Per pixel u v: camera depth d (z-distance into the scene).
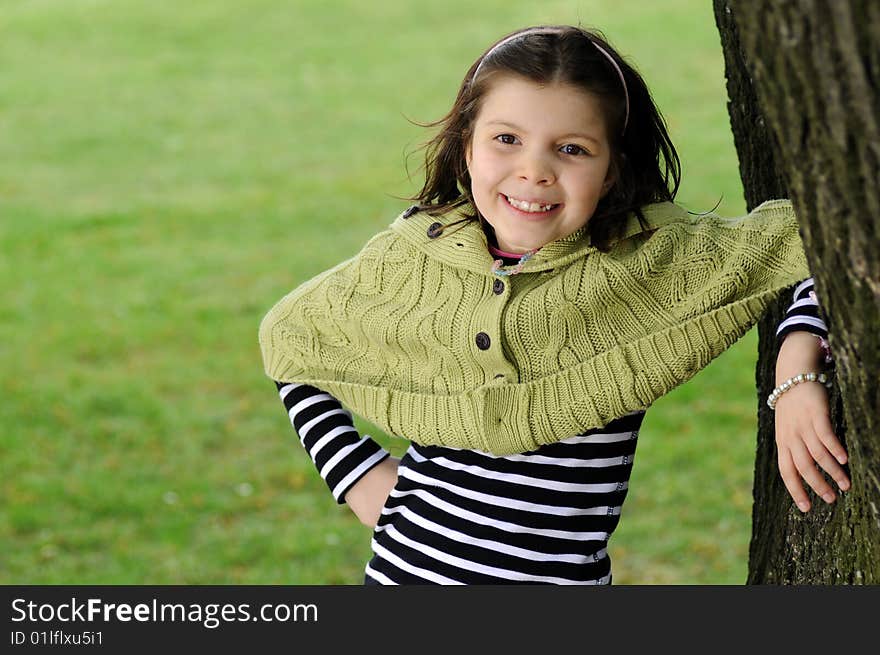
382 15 21.33
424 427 2.93
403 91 17.42
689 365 2.77
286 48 19.88
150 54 19.95
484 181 2.75
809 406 2.50
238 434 8.28
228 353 9.55
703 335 2.76
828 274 1.86
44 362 9.43
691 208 12.19
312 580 6.53
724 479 7.40
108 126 16.58
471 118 2.84
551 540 2.80
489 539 2.80
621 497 2.87
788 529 2.80
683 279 2.80
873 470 2.09
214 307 10.48
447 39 19.78
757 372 3.10
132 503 7.41
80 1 23.39
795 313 2.61
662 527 6.94
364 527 7.13
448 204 3.03
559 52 2.71
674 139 14.49
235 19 21.61
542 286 2.84
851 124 1.66
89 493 7.52
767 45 1.70
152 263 11.63
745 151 2.98
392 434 3.01
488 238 2.95
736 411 8.20
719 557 6.59
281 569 6.66
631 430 2.88
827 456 2.47
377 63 18.83
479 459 2.88
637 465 7.60
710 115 15.39
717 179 13.08
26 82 18.73
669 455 7.69
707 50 18.09
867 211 1.73
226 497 7.49
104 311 10.45
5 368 9.30
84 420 8.47
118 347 9.70
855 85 1.63
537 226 2.73
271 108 17.08
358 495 3.08
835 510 2.52
